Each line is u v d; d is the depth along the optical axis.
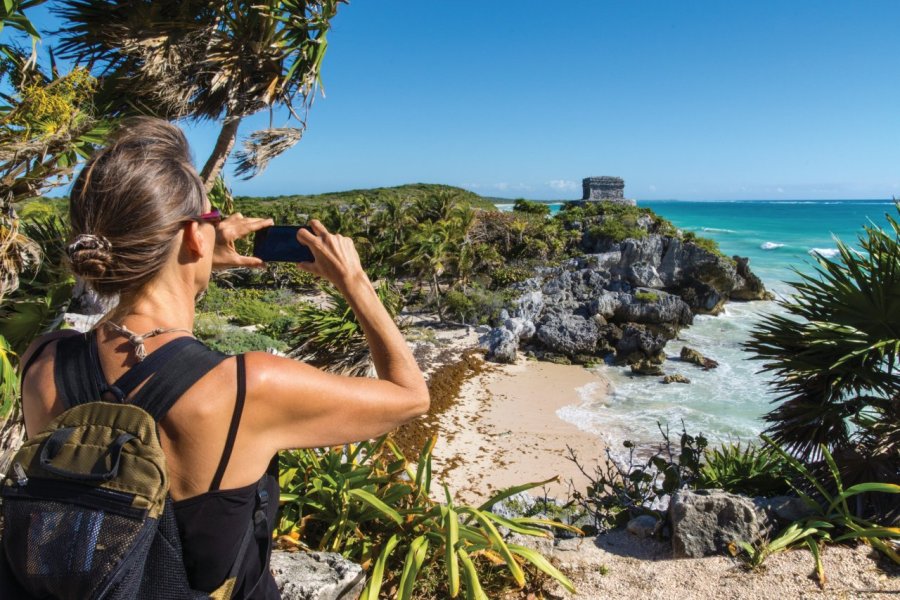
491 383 27.91
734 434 21.64
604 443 20.95
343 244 1.15
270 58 6.83
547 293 41.19
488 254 45.97
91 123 4.55
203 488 0.86
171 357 0.89
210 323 23.50
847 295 5.00
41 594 0.82
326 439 0.98
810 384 5.18
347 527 3.48
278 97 7.17
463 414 23.72
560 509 7.39
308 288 41.56
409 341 32.62
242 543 0.94
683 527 4.27
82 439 0.83
